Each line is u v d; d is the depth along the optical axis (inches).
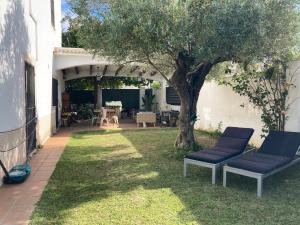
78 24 334.6
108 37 295.4
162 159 350.3
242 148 295.0
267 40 275.4
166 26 262.1
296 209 203.8
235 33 254.1
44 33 471.5
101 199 225.0
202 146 411.5
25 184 261.7
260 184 228.2
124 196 230.8
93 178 279.1
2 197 230.4
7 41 271.7
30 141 362.0
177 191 240.8
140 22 263.0
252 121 426.6
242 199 222.8
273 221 185.8
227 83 450.6
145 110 876.6
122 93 945.5
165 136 521.7
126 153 385.4
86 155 377.1
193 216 193.2
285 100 361.1
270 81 375.9
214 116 538.9
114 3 283.3
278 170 245.3
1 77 259.0
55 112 593.6
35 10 397.1
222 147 306.3
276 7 268.8
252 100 401.1
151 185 256.8
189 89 375.6
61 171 302.8
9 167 276.5
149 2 261.7
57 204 215.8
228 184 258.2
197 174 288.7
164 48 287.0
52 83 561.0
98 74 792.9
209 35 260.5
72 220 189.5
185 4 265.3
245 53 276.8
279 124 366.9
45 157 367.6
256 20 253.0
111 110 735.1
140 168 311.6
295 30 295.1
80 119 837.2
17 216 196.1
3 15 262.4
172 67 413.4
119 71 723.4
